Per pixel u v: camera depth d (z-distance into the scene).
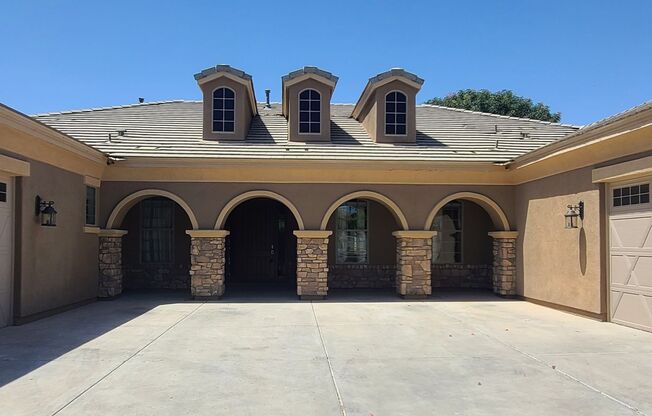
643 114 8.77
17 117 9.30
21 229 10.16
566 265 11.99
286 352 7.98
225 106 15.52
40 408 5.48
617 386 6.27
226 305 13.01
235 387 6.23
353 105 20.34
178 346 8.37
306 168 13.90
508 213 14.70
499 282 14.91
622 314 10.21
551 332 9.54
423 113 19.27
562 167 12.05
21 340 8.78
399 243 14.73
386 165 13.89
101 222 13.98
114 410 5.44
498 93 34.62
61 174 11.80
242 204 18.45
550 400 5.77
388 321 10.73
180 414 5.34
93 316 11.30
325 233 14.04
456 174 14.44
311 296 14.03
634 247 9.88
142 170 13.89
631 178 9.97
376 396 5.91
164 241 16.89
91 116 17.27
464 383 6.40
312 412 5.41
